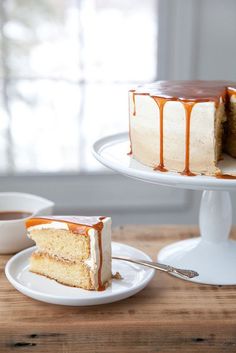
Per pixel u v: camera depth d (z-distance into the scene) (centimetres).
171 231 115
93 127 171
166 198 173
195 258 103
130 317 91
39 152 171
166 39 162
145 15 162
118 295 91
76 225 93
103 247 94
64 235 94
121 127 172
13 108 166
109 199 173
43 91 166
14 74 163
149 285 98
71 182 171
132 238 112
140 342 91
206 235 106
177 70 163
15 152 171
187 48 161
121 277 96
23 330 90
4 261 104
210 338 91
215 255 104
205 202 106
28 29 160
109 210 173
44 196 171
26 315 91
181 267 102
